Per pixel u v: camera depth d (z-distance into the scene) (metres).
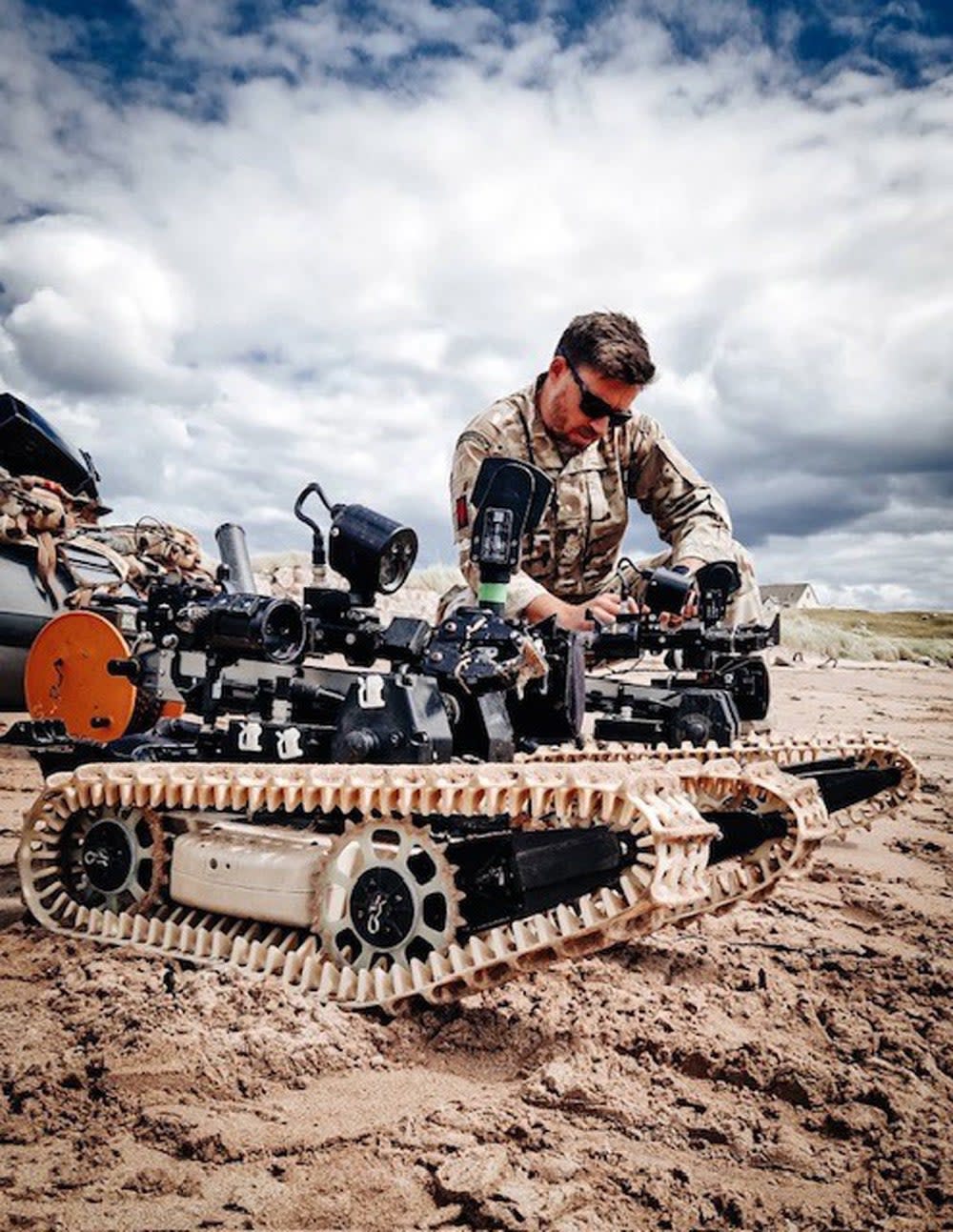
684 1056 3.09
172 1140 2.56
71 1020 3.17
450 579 26.75
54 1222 2.19
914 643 41.94
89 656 7.45
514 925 3.26
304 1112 2.73
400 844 3.49
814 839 3.73
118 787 3.95
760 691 6.59
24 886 4.16
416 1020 3.38
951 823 7.76
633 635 6.47
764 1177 2.47
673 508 7.31
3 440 9.30
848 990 3.80
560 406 6.19
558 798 3.13
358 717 3.68
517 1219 2.21
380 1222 2.24
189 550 9.92
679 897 3.05
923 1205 2.34
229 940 3.72
